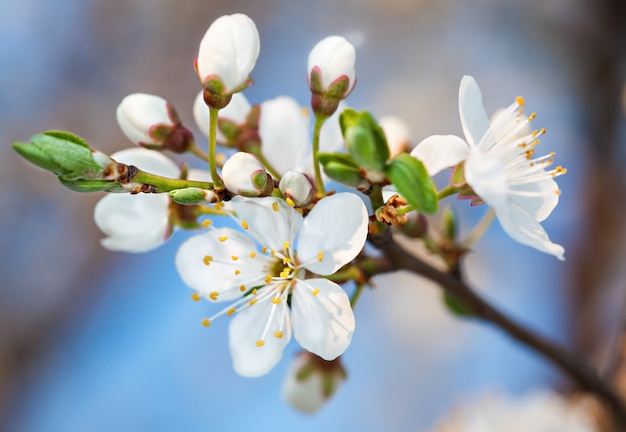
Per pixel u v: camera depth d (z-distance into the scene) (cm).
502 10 35
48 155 17
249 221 18
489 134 18
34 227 35
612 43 32
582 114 32
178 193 18
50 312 34
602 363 28
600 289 30
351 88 18
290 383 21
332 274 19
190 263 19
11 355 34
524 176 19
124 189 18
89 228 35
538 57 34
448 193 18
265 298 19
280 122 20
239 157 18
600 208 31
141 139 19
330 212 18
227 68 18
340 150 20
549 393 27
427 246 20
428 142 17
